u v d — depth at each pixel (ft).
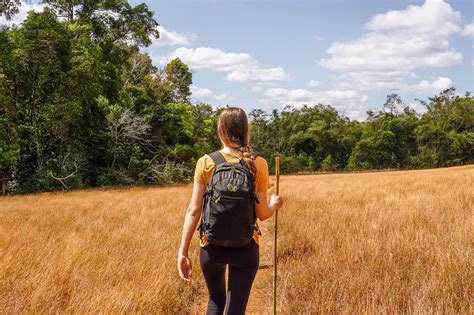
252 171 9.92
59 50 114.32
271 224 39.34
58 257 21.22
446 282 16.19
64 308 15.10
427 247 21.52
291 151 352.90
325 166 331.57
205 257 10.10
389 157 319.88
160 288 17.15
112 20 152.76
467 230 24.61
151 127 144.05
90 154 133.28
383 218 31.12
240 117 10.36
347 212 37.04
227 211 9.51
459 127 341.62
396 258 20.38
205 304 17.58
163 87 191.62
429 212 32.12
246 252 9.96
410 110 360.48
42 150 117.91
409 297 15.14
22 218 40.75
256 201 9.96
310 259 21.45
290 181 127.44
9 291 16.44
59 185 117.39
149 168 138.31
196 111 211.82
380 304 14.87
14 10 106.52
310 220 33.53
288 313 15.12
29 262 20.29
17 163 115.03
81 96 118.93
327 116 383.86
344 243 23.48
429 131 319.47
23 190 110.63
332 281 17.49
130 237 28.71
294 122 376.89
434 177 93.35
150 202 57.88
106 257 22.06
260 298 17.92
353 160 327.67
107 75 148.05
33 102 112.88
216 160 10.20
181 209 47.96
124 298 15.48
